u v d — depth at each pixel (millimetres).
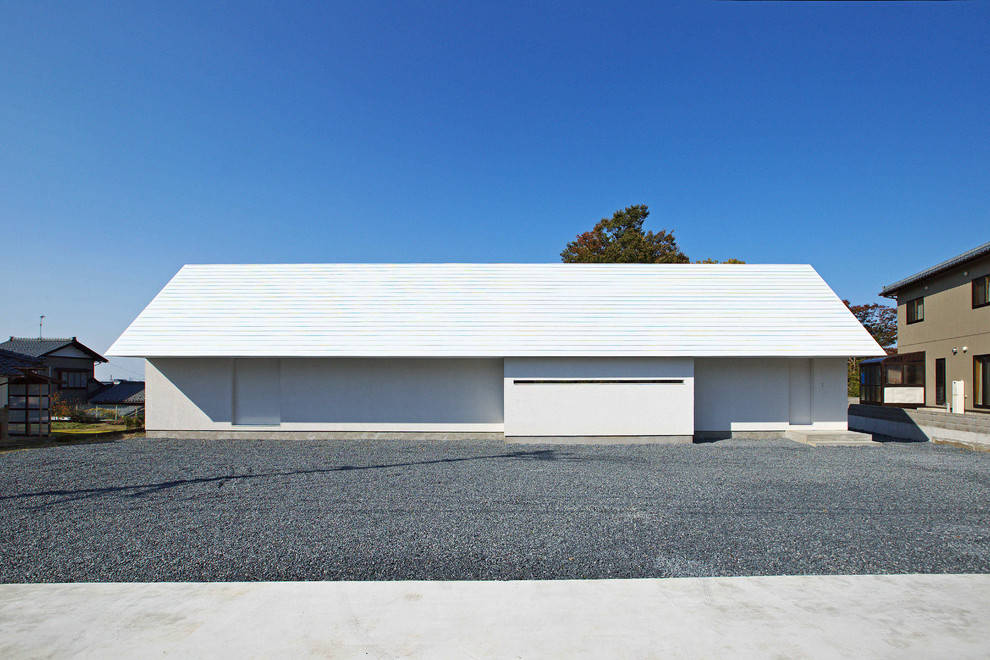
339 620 4371
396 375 15562
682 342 14969
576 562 5648
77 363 34906
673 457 12148
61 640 4059
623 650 3908
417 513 7367
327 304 16625
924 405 19891
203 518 7145
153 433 15734
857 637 4086
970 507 7750
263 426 15688
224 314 16266
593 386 14711
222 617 4422
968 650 3910
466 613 4480
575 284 17328
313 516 7227
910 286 21094
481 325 15703
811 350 14797
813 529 6719
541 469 10625
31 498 8258
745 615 4441
